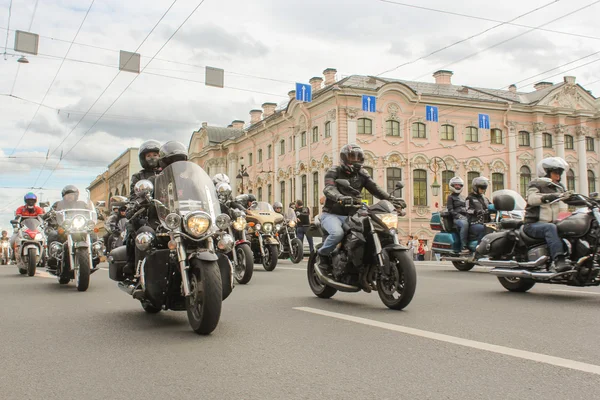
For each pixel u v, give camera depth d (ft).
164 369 11.93
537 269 23.48
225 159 171.22
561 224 22.66
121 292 26.35
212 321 14.93
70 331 16.28
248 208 40.57
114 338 15.20
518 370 11.53
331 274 22.15
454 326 16.35
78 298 24.06
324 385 10.64
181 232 15.81
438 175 119.14
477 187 37.99
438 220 39.78
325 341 14.40
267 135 143.84
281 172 135.13
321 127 116.88
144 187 17.02
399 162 115.85
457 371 11.49
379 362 12.27
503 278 25.68
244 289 26.40
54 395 10.28
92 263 28.35
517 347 13.58
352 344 14.03
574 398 9.78
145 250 17.08
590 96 134.92
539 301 21.84
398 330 15.75
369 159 112.68
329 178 22.06
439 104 119.65
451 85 134.92
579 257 22.39
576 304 20.98
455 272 37.19
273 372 11.58
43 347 14.16
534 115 129.08
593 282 22.61
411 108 117.39
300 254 45.32
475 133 123.44
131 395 10.23
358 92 111.34
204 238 15.61
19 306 21.54
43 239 36.45
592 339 14.49
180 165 17.35
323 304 21.12
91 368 12.10
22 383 11.03
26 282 31.71
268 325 16.67
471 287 27.02
